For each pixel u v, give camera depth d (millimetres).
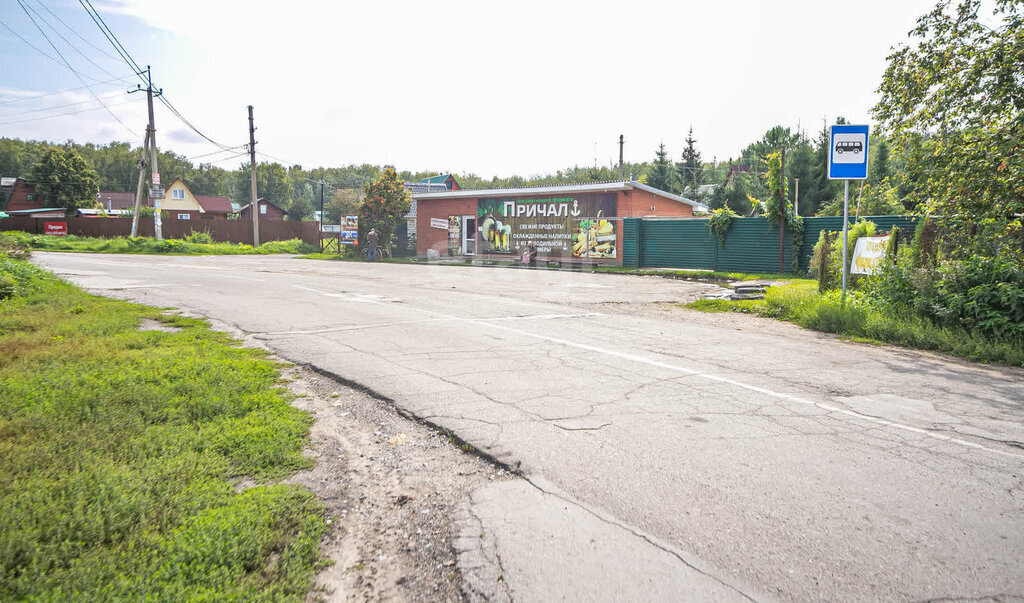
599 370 6273
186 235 42969
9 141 109812
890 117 10953
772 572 2629
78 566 2412
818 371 6379
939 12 10023
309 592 2523
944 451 4078
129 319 9102
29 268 13633
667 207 26859
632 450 4027
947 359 7160
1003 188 9305
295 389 5617
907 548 2838
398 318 9742
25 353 6227
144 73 35438
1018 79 9391
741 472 3689
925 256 9531
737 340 8164
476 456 3986
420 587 2570
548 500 3324
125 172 112875
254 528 2840
